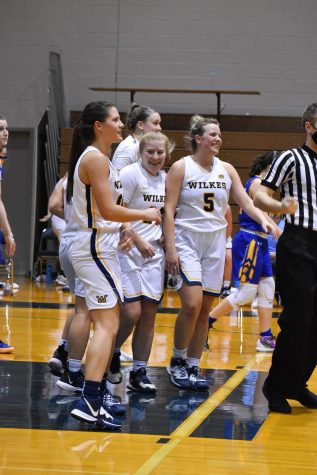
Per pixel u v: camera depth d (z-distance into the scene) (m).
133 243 5.94
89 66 18.12
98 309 4.96
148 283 6.16
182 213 6.27
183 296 6.17
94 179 4.89
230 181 6.36
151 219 4.98
